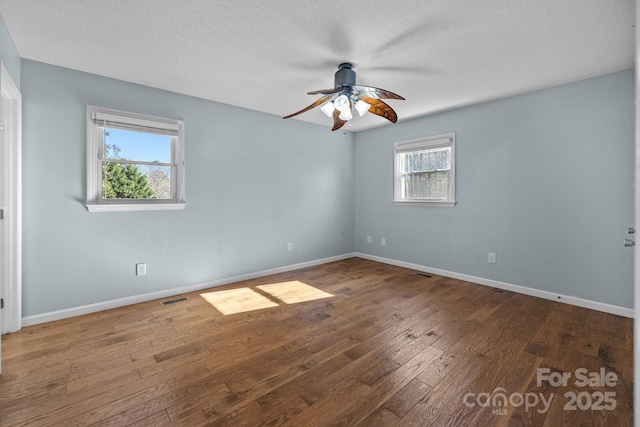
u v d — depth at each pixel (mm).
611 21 1972
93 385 1750
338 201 5082
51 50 2373
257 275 4047
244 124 3869
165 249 3277
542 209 3209
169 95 3250
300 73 2805
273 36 2176
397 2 1800
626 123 2699
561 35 2143
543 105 3168
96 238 2867
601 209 2842
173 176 3348
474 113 3717
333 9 1867
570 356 2059
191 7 1848
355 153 5309
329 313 2836
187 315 2785
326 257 4926
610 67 2654
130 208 3029
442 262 4141
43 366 1938
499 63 2584
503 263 3535
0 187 2320
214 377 1837
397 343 2256
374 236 5047
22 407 1561
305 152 4582
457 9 1862
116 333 2414
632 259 2695
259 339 2322
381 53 2414
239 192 3852
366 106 2594
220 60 2549
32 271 2564
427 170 4285
